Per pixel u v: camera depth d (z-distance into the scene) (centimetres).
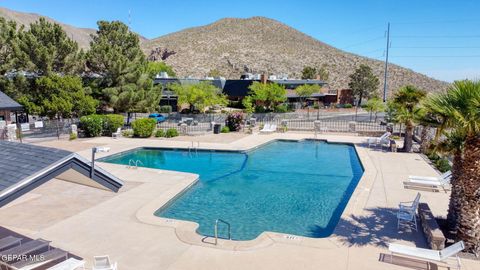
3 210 1357
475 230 1001
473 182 984
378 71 14300
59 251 927
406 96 2447
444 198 1505
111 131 3381
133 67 3903
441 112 989
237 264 952
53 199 1489
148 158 2548
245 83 6338
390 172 1970
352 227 1195
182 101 4753
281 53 16562
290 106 6531
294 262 959
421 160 2291
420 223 1220
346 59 15912
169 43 18675
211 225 1324
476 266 931
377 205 1416
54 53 3500
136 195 1547
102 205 1416
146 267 938
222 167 2273
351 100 8312
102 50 3744
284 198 1655
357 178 2003
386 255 997
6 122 3039
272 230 1286
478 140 959
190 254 1010
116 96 3759
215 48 17162
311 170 2194
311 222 1364
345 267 930
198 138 3195
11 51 3409
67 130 3453
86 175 823
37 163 763
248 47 17350
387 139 2847
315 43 19900
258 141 3022
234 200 1619
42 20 3634
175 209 1495
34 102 3350
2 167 788
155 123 3331
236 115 3656
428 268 923
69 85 3406
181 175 1914
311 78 10019
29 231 1162
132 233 1150
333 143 3050
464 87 962
